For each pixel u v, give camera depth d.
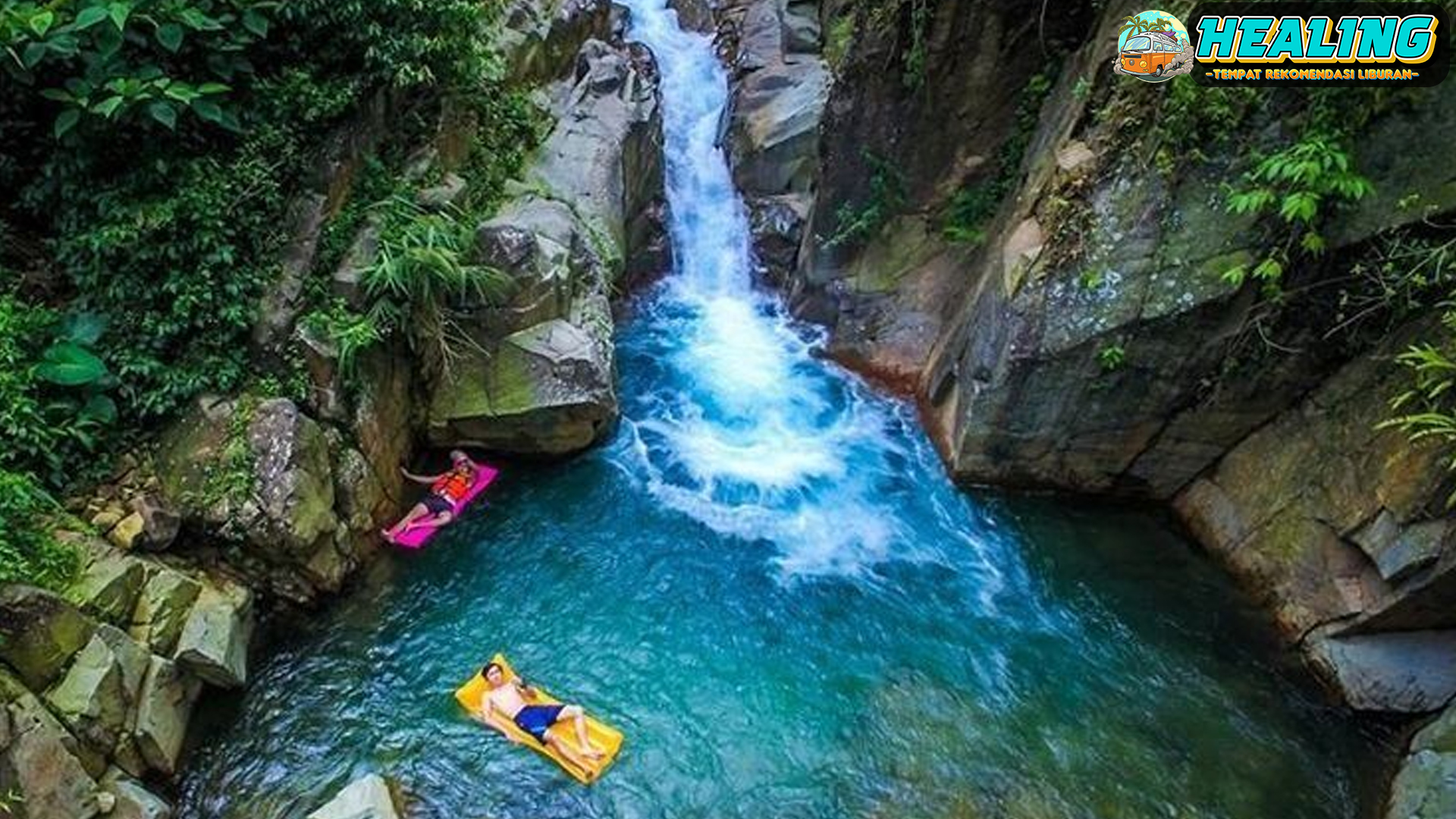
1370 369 6.29
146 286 6.31
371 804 5.30
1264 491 6.95
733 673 6.45
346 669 6.34
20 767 4.72
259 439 6.34
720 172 11.30
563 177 9.54
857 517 7.75
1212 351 6.63
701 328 9.98
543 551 7.35
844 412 8.83
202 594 6.04
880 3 7.94
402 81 7.32
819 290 9.60
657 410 8.80
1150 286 6.55
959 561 7.38
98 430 6.17
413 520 7.39
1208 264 6.37
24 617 5.10
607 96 10.68
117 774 5.27
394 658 6.43
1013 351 6.97
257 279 6.68
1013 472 7.77
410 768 5.74
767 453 8.38
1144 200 6.55
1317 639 6.44
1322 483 6.54
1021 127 8.26
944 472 8.12
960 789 5.73
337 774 5.70
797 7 11.76
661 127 11.24
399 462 7.63
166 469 6.29
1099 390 7.02
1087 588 7.16
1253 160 6.12
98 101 5.99
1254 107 6.09
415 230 7.37
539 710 6.02
